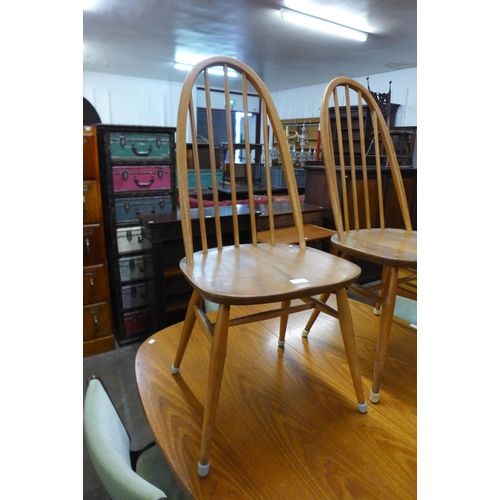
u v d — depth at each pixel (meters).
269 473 0.66
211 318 1.29
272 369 1.00
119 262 1.96
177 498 0.74
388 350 1.10
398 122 4.98
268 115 1.05
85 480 1.21
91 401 0.71
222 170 4.89
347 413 0.82
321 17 3.10
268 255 0.94
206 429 0.65
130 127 1.81
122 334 2.05
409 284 1.60
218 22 3.27
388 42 3.71
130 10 3.03
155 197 1.95
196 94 6.55
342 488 0.63
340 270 0.81
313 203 2.79
